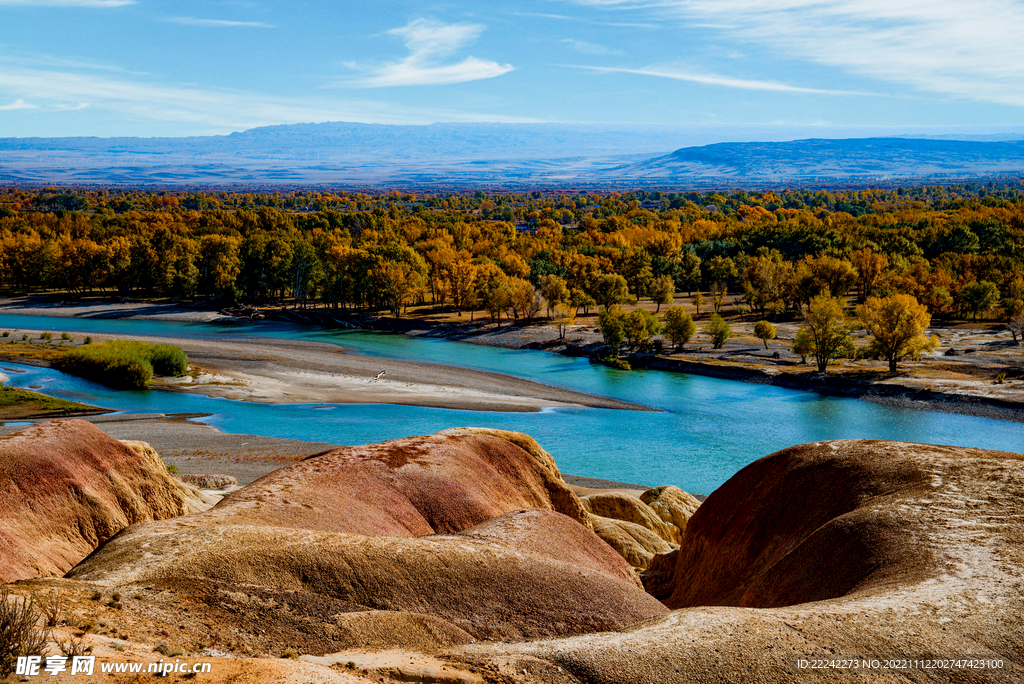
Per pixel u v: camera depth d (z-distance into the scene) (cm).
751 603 2117
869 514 2017
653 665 1297
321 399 7894
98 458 2912
